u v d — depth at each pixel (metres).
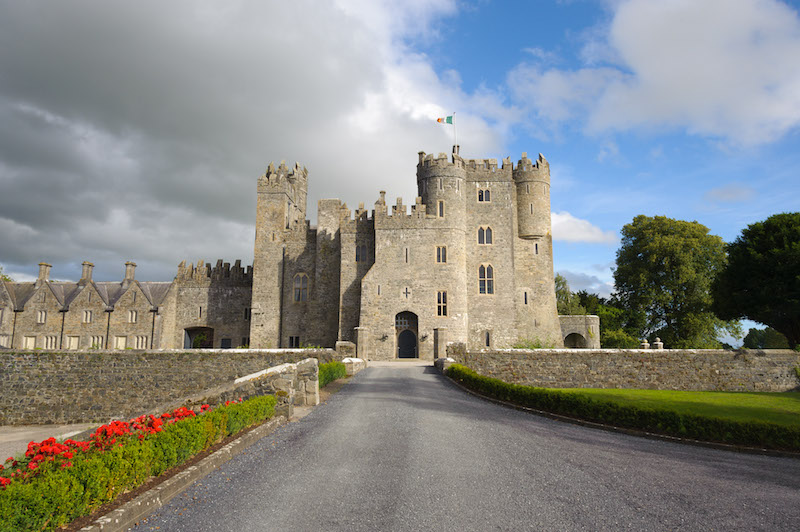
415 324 51.03
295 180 63.62
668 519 8.15
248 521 7.55
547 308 53.56
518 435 14.42
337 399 20.03
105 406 30.69
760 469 12.03
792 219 36.66
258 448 12.00
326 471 10.16
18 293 61.06
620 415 16.64
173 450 9.63
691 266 54.66
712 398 22.78
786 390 26.91
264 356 30.30
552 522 7.79
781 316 35.34
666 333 56.19
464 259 52.06
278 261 57.62
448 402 20.25
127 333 57.25
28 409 31.05
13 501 6.31
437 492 9.02
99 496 7.49
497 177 54.66
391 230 51.66
